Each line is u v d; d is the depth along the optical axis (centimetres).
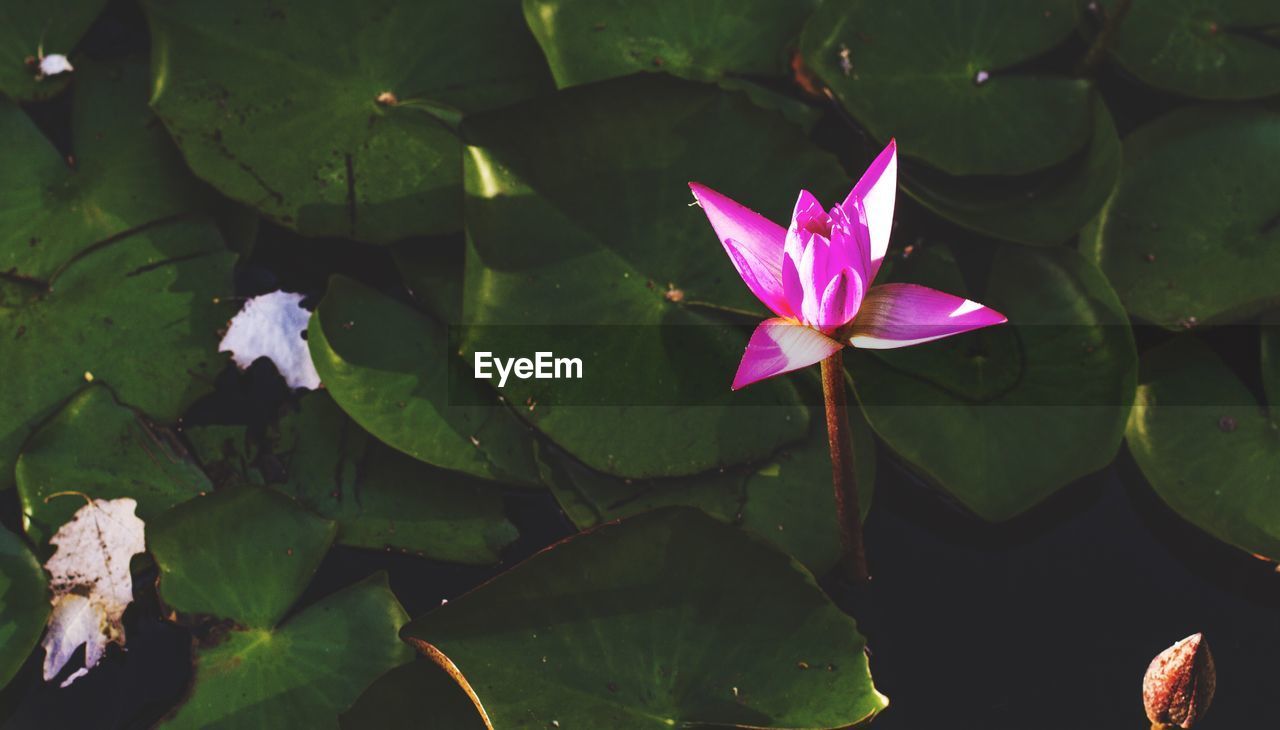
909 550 135
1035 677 133
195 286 140
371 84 141
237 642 132
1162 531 136
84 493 135
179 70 141
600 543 131
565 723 127
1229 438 136
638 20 142
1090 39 143
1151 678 127
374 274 140
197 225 141
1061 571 135
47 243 140
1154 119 142
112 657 133
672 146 137
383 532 135
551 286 135
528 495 137
